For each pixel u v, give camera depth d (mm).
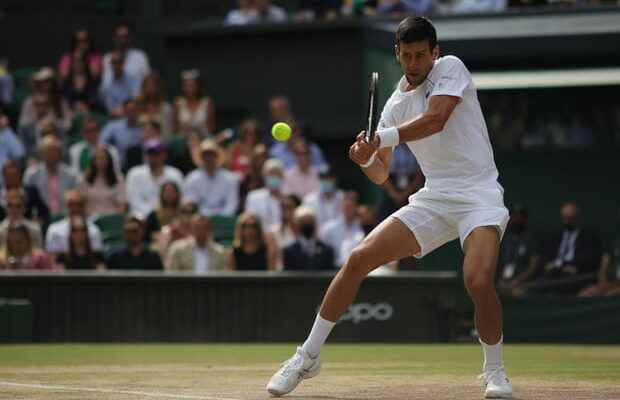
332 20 38750
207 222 27797
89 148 33906
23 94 39844
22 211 28484
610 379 14797
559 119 33312
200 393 12383
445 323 26719
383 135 11547
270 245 28609
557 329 26922
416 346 25312
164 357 20469
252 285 26641
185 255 27703
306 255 27828
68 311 26109
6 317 25547
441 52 34625
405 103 12336
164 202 30219
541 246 28859
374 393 12414
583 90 33188
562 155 32844
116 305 26297
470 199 11914
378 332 26719
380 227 12141
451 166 12055
